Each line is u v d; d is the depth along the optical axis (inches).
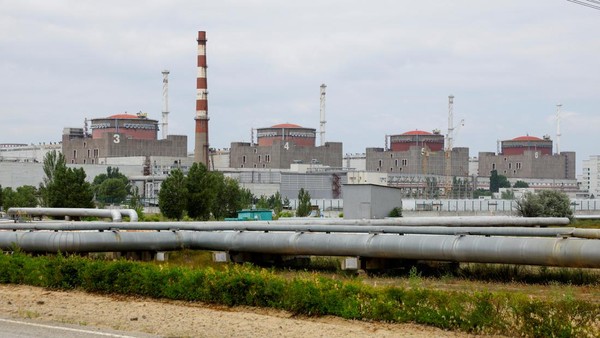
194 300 1027.9
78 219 2608.3
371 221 2015.3
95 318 904.3
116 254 1549.0
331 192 7022.6
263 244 1486.2
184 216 3112.7
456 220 2110.0
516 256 1252.5
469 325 823.7
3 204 4158.5
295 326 848.9
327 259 1560.0
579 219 3208.7
